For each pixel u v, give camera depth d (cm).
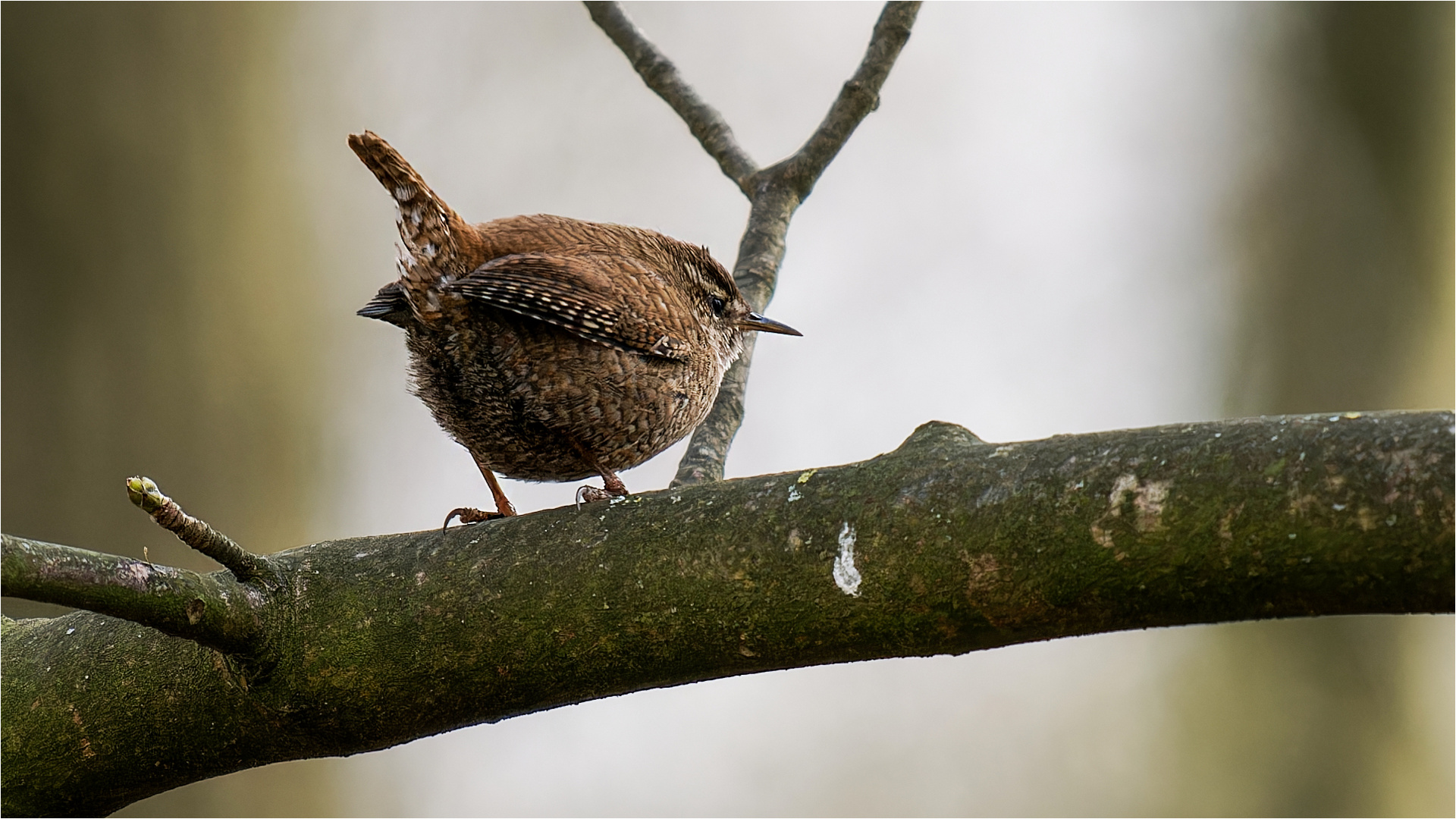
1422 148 1559
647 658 527
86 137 1273
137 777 599
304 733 570
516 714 560
